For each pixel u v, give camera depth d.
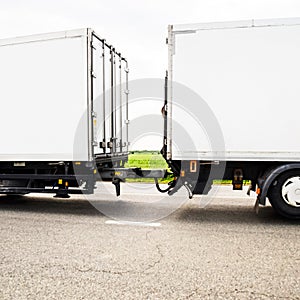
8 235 5.30
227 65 5.93
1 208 7.50
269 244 4.82
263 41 5.81
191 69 6.03
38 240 5.03
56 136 6.61
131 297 3.27
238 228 5.71
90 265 4.06
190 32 6.01
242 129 5.94
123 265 4.05
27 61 6.72
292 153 5.82
